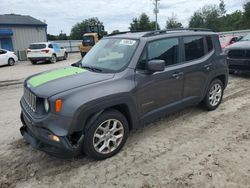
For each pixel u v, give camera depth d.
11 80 11.72
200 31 5.56
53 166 3.82
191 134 4.74
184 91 5.05
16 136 4.85
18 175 3.62
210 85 5.67
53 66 18.38
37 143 3.76
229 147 4.23
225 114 5.70
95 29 30.44
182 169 3.66
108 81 3.89
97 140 3.83
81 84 3.72
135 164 3.82
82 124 3.56
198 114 5.71
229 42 15.15
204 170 3.62
